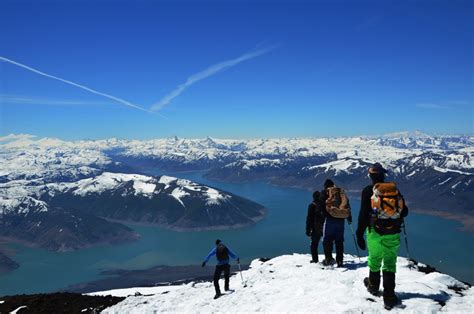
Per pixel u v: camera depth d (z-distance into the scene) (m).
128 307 17.83
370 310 9.60
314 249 17.59
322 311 10.29
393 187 9.72
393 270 9.73
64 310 18.56
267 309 12.25
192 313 15.30
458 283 11.53
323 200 16.19
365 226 10.03
